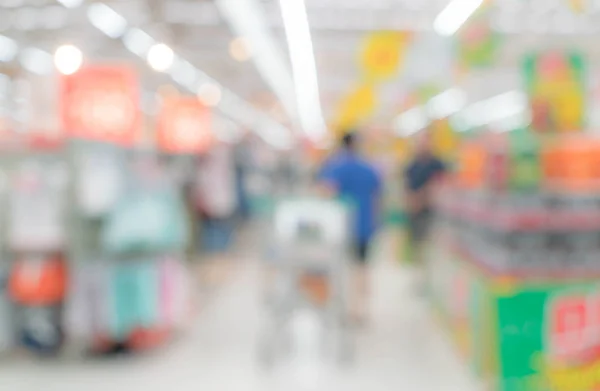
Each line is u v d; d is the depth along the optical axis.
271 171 15.08
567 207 3.91
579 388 3.96
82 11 13.20
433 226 7.95
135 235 5.09
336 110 26.66
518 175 4.19
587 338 3.96
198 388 4.44
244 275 8.71
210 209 8.50
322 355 5.23
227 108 31.70
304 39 14.15
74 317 4.98
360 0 11.66
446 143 10.12
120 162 5.25
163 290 5.44
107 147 5.37
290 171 15.12
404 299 7.53
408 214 8.54
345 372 4.80
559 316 3.95
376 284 8.49
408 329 6.13
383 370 4.86
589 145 4.18
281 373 4.78
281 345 5.49
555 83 5.14
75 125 5.57
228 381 4.59
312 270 5.41
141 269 5.20
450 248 5.98
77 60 8.67
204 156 8.70
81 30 14.90
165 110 8.62
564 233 3.94
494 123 30.50
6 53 16.95
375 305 7.20
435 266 6.96
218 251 9.58
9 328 5.05
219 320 6.33
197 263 8.89
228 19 13.01
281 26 13.61
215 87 24.67
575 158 4.16
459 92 21.14
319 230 5.12
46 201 4.98
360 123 16.52
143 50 16.75
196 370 4.83
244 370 4.84
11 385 4.48
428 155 8.11
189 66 19.72
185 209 8.21
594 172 4.13
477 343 4.55
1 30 15.14
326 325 6.00
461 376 4.71
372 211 6.38
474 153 5.39
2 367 4.89
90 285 5.02
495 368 4.07
